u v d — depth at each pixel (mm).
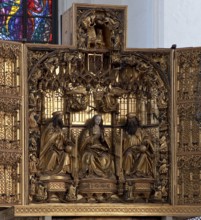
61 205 18219
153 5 20844
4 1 22172
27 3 22266
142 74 18812
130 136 18703
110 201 18516
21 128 18234
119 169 18547
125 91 18797
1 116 18141
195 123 18641
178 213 18578
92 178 18359
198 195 18594
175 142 18750
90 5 18547
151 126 18828
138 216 18766
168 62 18844
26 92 18312
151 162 18688
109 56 18734
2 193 18031
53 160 18328
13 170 18141
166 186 18719
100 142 18609
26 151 18219
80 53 18594
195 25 20766
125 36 18688
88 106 18703
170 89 18812
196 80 18672
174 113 18781
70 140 18469
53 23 22312
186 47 19453
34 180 18219
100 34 18734
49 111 18531
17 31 22156
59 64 18547
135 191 18562
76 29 18516
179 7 20766
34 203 18188
